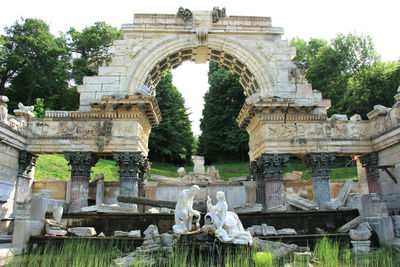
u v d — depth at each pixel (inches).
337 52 1643.7
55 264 348.2
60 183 804.6
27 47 1601.9
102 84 764.6
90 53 1862.7
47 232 473.7
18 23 1690.5
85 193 697.6
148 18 802.8
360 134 754.2
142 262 346.9
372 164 743.7
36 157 760.3
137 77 770.8
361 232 438.6
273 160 708.0
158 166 1766.7
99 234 477.1
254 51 797.2
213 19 810.8
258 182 823.7
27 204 486.0
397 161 668.1
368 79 1502.2
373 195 502.0
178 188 816.9
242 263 340.2
